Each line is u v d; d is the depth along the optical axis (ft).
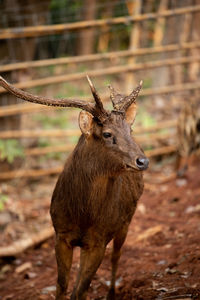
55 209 20.57
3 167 42.45
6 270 29.86
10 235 33.40
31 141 45.60
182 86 47.67
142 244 30.40
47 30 42.47
